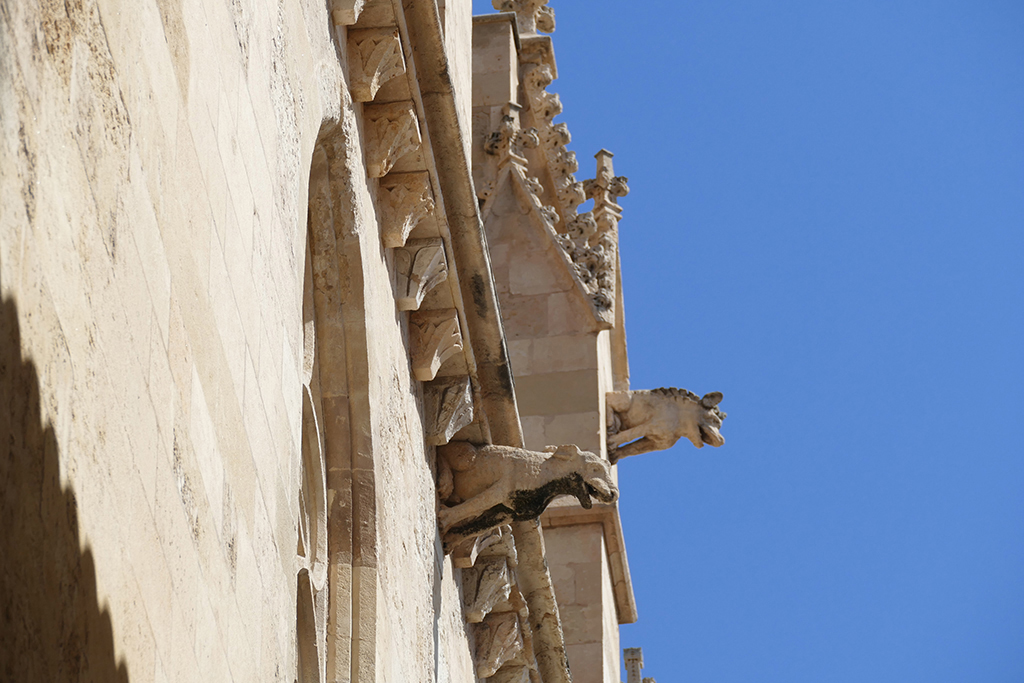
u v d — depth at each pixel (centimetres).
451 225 2242
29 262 865
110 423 973
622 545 3847
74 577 909
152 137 1092
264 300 1387
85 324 941
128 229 1030
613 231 4056
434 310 2284
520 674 2919
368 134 1984
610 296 3897
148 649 1023
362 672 1766
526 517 2416
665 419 3872
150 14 1103
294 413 1513
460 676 2553
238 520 1263
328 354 1859
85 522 927
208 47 1243
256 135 1384
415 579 2147
